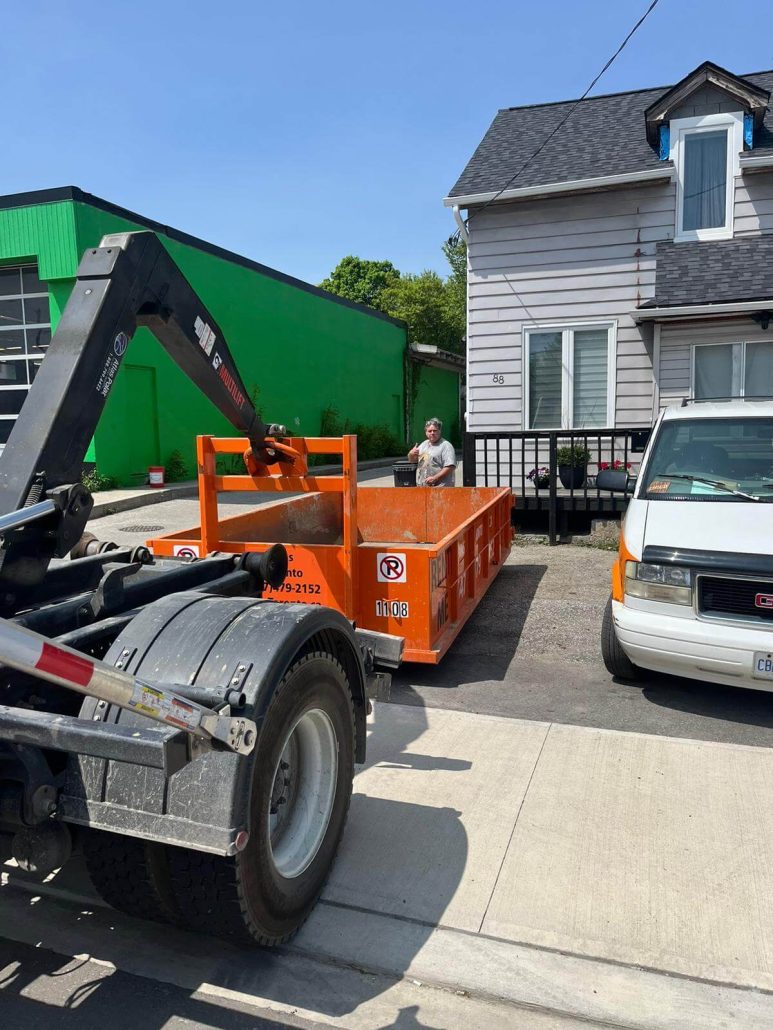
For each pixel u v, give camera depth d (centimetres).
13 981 273
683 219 1167
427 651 541
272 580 412
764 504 508
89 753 219
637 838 350
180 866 253
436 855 340
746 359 1111
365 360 2911
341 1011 259
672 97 1139
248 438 508
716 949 281
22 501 279
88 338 307
